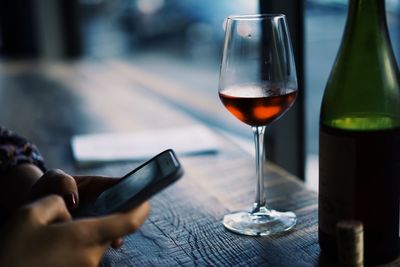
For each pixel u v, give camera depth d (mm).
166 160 686
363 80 723
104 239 622
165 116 1589
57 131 1493
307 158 1642
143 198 622
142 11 3541
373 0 708
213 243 778
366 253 670
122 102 1804
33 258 600
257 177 835
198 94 3059
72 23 3148
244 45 775
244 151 1200
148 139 1321
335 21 1744
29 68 2590
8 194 974
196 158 1171
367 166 651
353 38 727
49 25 3104
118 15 3404
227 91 785
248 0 2141
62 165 1197
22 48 3209
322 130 689
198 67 3602
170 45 3686
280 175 1030
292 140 1583
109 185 831
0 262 594
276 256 729
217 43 3602
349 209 665
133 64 3389
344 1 1703
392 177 658
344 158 659
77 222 616
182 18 3668
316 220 824
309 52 1823
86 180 844
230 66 784
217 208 898
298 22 1460
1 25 3201
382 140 647
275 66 765
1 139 1032
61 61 2793
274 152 1599
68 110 1728
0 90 2098
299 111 1544
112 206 663
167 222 855
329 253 709
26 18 3127
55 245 605
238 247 760
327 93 733
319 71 1838
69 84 2139
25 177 991
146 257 752
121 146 1273
